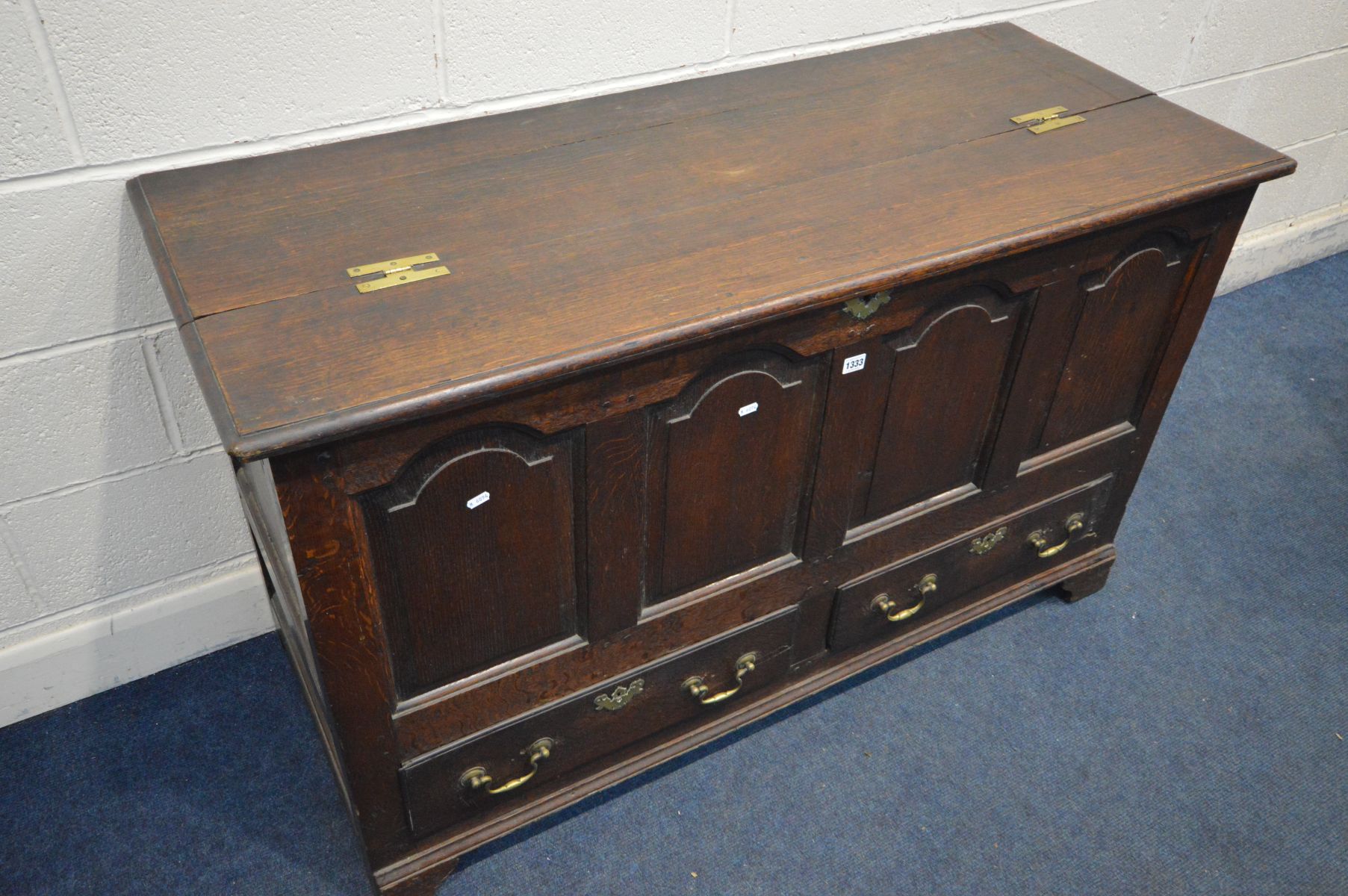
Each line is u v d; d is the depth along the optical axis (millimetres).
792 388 1193
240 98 1254
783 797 1527
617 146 1334
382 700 1149
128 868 1416
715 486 1229
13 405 1329
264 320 1012
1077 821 1512
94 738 1573
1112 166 1316
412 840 1325
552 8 1377
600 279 1087
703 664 1418
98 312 1318
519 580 1161
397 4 1273
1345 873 1458
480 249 1127
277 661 1705
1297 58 2236
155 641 1639
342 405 915
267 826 1474
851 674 1615
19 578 1477
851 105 1450
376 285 1061
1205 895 1428
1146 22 1962
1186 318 1476
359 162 1283
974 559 1608
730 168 1292
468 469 1032
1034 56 1615
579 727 1355
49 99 1150
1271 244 2549
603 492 1133
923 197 1242
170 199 1197
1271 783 1568
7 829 1453
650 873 1433
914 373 1273
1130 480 1695
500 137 1348
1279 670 1733
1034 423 1463
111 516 1494
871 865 1450
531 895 1403
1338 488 2068
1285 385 2307
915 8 1676
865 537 1428
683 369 1078
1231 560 1918
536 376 965
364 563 1031
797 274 1102
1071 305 1332
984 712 1653
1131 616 1814
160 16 1155
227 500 1577
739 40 1556
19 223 1212
